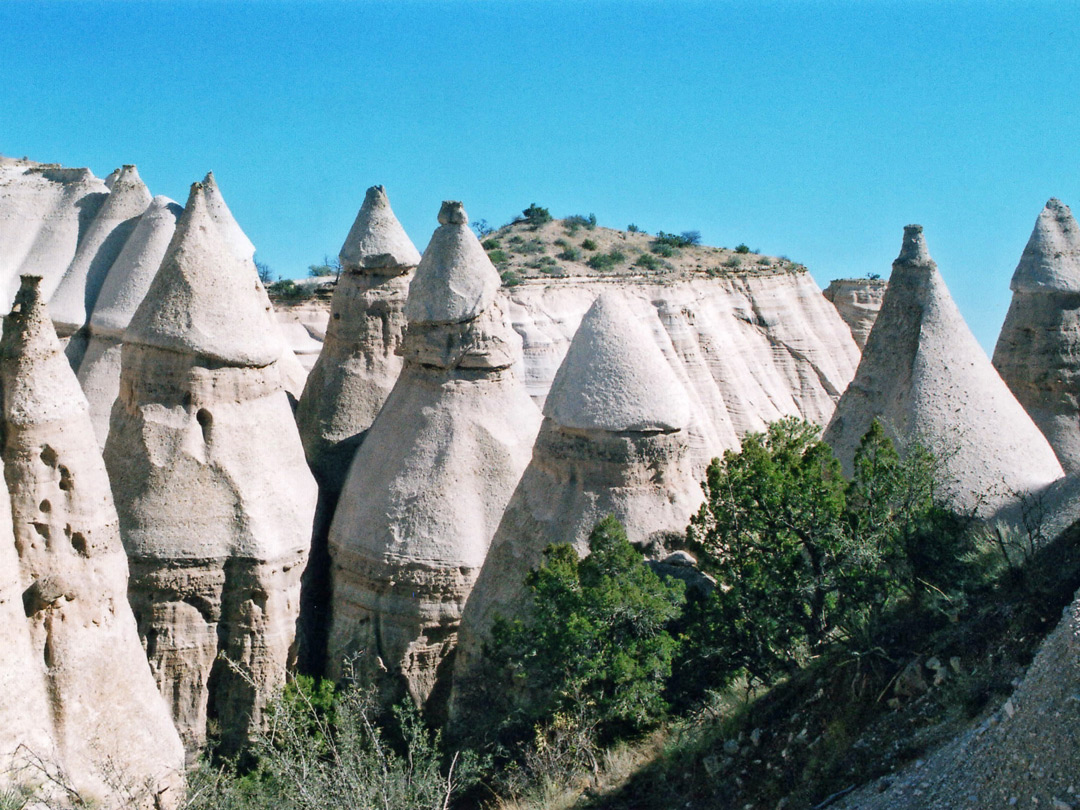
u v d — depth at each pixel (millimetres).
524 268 58719
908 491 19375
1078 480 21281
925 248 25797
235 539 25734
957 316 25125
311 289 52406
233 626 25938
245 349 26453
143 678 19734
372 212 32250
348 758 17828
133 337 26141
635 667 19047
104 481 19500
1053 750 12266
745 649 18875
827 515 19031
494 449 27266
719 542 19938
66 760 18094
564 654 19719
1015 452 23391
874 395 25672
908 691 15125
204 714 25766
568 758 18797
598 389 24062
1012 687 13773
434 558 26188
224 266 26797
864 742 14914
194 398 25984
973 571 17406
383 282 32062
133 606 25391
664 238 64562
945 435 23516
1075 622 12977
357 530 26859
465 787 19469
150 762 19250
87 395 32375
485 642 24078
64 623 18656
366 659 26391
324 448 30984
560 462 24219
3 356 18578
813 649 18250
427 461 26906
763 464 19547
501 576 24422
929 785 13477
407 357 27984
